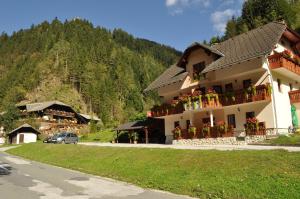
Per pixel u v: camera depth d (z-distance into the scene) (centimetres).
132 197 1366
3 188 1585
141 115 6469
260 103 3022
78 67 14312
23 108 9231
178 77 3816
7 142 7625
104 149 2881
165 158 2052
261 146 2419
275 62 2980
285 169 1461
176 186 1520
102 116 11056
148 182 1664
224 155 1823
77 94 13562
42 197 1375
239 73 3114
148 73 17825
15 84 13525
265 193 1253
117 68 15725
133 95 13200
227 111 3312
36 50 17850
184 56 3738
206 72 3266
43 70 14625
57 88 13550
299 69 3284
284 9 8388
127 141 4959
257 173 1471
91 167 2303
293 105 3266
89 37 18775
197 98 3288
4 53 18950
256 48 3070
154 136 4475
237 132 3184
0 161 3077
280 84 3152
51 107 8969
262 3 8956
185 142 3419
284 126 3006
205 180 1524
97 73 14750
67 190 1528
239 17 10050
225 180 1467
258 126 2906
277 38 3045
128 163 2156
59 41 17350
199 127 3512
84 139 6456
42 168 2447
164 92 4019
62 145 3741
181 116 3872
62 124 8575
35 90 13438
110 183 1720
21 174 2103
